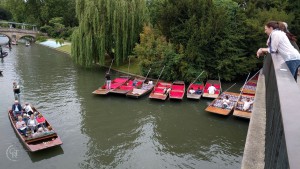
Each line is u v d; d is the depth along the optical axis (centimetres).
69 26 8094
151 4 4256
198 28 3053
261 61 3186
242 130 2042
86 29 3503
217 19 2983
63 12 8538
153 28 3581
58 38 7488
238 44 3180
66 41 7131
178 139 1922
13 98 2634
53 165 1588
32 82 3247
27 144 1659
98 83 3225
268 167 379
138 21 3703
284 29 661
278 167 265
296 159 166
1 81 3262
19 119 1855
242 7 3388
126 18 3562
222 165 1619
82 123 2138
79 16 3562
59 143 1695
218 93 2694
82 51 3578
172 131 2038
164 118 2255
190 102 2570
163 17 3231
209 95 2622
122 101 2609
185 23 3094
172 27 3180
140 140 1905
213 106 2303
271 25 636
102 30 3512
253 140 566
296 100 254
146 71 3309
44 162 1611
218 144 1855
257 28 3020
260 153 521
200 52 3089
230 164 1630
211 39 2998
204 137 1947
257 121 650
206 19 3097
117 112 2359
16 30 7400
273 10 3102
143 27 3578
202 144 1855
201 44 2983
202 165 1616
